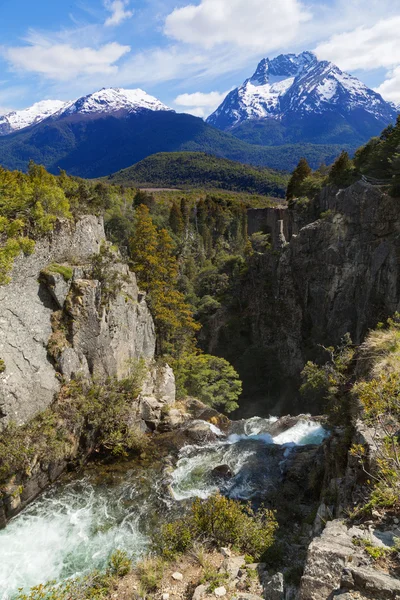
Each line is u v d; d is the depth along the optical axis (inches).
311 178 2586.1
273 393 2236.7
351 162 2212.1
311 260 2113.7
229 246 3735.2
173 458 946.1
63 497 755.4
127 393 996.6
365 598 250.7
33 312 797.2
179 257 3068.4
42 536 642.8
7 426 686.5
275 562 457.7
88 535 645.9
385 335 684.1
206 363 1749.5
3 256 719.7
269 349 2326.5
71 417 813.2
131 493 776.9
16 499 684.1
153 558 511.8
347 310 1893.5
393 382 406.0
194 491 794.8
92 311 911.0
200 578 430.9
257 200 5152.6
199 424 1130.0
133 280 1255.5
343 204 1904.5
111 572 503.2
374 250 1717.5
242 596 362.6
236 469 890.7
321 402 1877.5
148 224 1595.7
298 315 2206.0
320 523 483.8
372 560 295.3
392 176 1823.3
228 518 514.3
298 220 2381.9
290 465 887.7
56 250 883.4
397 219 1636.3
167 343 1612.9
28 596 480.4
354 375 675.4
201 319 2588.6
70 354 855.1
